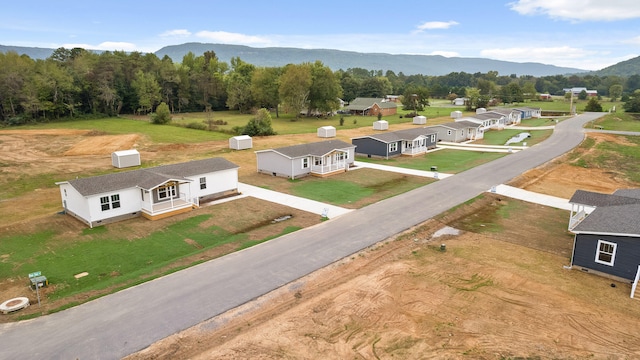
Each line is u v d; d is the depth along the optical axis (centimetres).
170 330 1630
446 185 3934
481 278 2088
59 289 1989
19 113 8488
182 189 3316
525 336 1605
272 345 1540
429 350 1521
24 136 6581
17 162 4903
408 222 2895
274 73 11125
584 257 2170
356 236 2625
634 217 2170
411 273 2139
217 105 12725
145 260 2319
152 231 2773
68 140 6353
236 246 2478
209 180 3500
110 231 2780
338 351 1511
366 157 5481
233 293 1914
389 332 1631
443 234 2736
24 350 1507
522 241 2614
